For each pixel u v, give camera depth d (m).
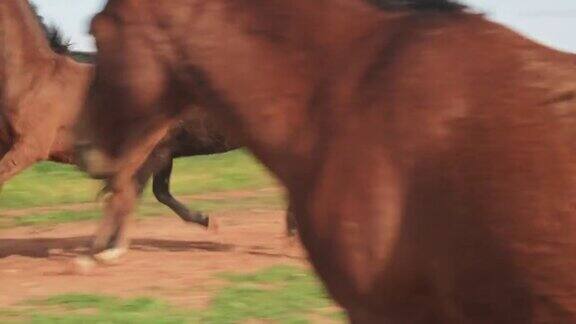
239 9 4.14
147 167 12.57
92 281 10.89
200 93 4.22
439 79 3.68
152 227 16.83
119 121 4.26
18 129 12.86
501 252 3.45
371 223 3.70
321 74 3.96
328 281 3.90
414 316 3.76
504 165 3.46
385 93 3.76
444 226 3.57
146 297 9.62
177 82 4.22
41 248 14.11
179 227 16.81
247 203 20.77
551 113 3.48
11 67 12.90
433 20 3.88
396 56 3.81
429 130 3.63
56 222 17.45
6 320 8.72
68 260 12.67
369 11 4.04
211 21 4.14
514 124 3.50
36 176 22.45
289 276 10.97
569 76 3.54
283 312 9.02
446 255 3.57
